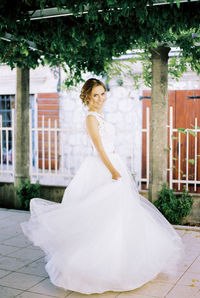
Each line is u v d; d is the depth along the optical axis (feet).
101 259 9.64
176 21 13.12
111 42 15.87
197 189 23.97
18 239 15.15
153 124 17.88
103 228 9.91
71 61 18.33
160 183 17.90
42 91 30.04
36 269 11.86
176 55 20.63
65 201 11.00
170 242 11.20
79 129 20.26
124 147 28.17
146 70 21.25
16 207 20.90
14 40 16.01
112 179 10.64
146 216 10.92
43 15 13.44
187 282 10.78
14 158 21.50
